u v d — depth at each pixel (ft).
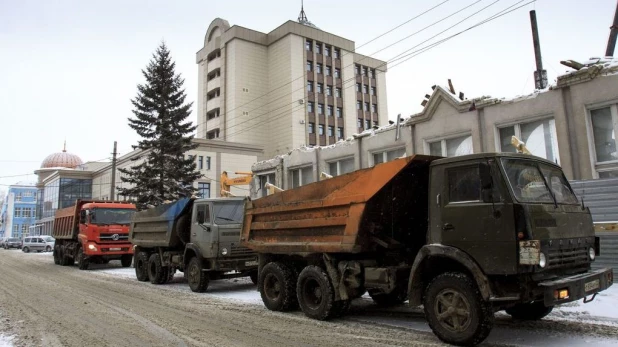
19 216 286.46
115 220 64.59
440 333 19.34
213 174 151.43
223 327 24.04
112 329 23.97
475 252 18.45
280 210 28.81
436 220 20.38
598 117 34.30
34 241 131.54
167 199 100.73
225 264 37.45
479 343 18.53
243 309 29.66
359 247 23.24
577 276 18.33
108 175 182.60
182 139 104.12
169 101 106.11
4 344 21.16
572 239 18.83
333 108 198.29
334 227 24.88
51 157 257.14
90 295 37.11
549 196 19.27
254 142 186.50
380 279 22.57
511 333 20.65
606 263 31.37
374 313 27.12
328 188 25.45
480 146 40.65
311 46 194.80
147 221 47.65
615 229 30.78
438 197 20.45
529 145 38.19
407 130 47.14
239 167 157.89
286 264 29.17
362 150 52.01
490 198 18.31
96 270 63.16
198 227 39.09
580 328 21.11
